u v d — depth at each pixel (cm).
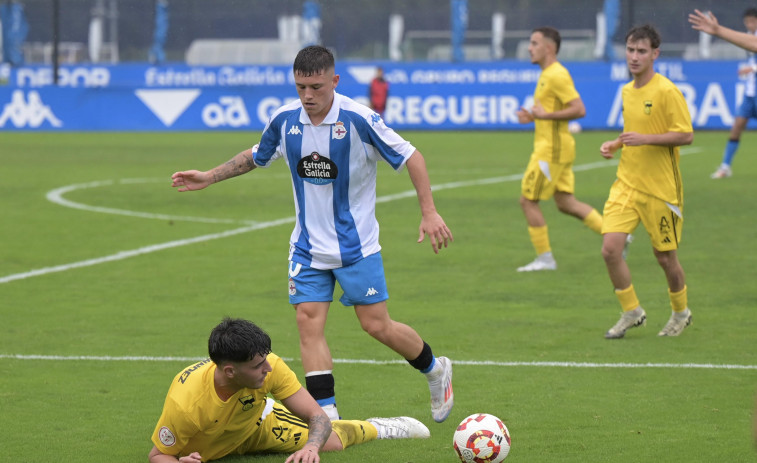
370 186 2003
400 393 2314
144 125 11500
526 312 3186
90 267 3981
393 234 4800
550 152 3822
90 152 9062
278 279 3744
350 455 1862
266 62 13762
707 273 3784
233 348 1584
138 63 13338
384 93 10812
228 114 11412
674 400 2222
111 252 4322
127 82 13150
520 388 2336
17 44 13375
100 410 2178
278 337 2866
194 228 4988
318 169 1959
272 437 1848
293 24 13762
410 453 1878
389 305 3300
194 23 13862
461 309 3234
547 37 3784
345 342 2812
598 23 12650
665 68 11325
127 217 5356
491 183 6844
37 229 4944
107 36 14075
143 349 2722
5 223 5134
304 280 2000
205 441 1741
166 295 3462
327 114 1939
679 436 1964
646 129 2788
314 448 1688
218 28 13838
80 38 14112
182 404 1684
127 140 10325
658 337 2845
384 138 1944
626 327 2833
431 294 3475
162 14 13850
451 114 11162
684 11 12388
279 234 4812
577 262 4062
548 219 5272
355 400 2256
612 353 2666
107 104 11531
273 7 13738
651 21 12481
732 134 6800
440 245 1952
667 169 2773
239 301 3362
